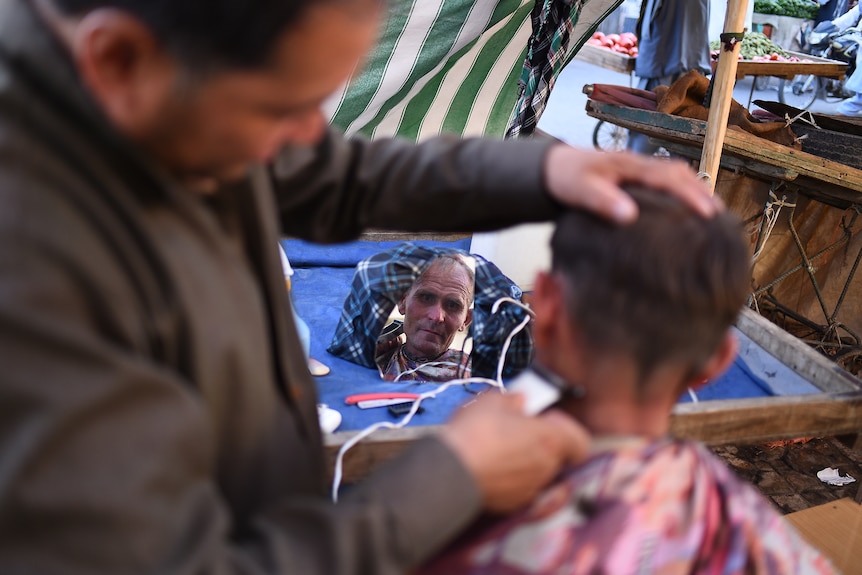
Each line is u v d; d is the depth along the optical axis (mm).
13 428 422
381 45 2318
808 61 5668
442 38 2365
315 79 482
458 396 1634
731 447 2443
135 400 464
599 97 3430
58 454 418
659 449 658
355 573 503
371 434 1255
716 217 680
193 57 449
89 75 472
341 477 1252
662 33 4992
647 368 656
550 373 703
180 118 486
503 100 2912
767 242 3172
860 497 1825
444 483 548
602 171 726
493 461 573
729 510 661
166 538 451
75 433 426
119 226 511
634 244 643
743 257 667
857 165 2824
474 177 807
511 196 785
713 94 2072
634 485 627
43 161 477
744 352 1880
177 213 561
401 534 521
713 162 2119
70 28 479
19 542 409
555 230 714
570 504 624
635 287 637
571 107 6855
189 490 488
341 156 850
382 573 507
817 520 1614
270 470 675
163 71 462
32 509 408
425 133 2912
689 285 636
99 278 479
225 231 660
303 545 502
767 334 1814
